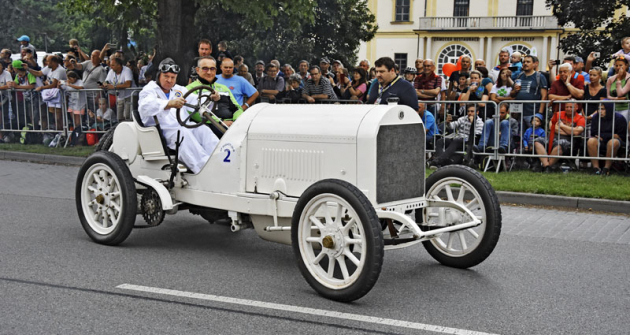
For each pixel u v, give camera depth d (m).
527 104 9.69
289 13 13.84
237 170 5.41
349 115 4.95
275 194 5.13
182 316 4.25
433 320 4.23
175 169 5.75
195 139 5.86
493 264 5.60
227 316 4.25
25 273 5.12
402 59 45.94
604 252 6.00
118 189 5.86
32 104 13.02
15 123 13.29
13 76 14.69
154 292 4.71
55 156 11.69
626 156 9.11
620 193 7.98
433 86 10.88
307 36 30.42
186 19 12.77
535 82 9.83
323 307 4.45
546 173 9.47
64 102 12.68
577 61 10.59
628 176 9.08
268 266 5.44
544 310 4.45
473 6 44.38
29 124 13.19
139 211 6.04
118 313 4.29
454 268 5.47
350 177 4.82
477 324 4.18
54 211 7.54
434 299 4.66
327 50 31.45
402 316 4.30
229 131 5.50
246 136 5.39
